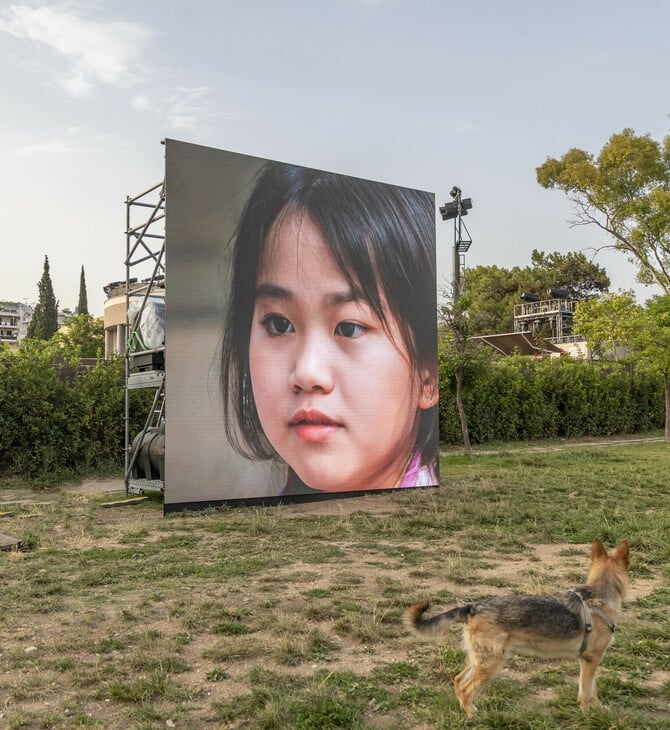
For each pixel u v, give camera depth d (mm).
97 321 57000
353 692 5309
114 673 5695
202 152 15453
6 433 18688
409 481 18125
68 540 11328
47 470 19062
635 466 21234
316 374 16734
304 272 16750
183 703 5188
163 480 14742
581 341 50906
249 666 5887
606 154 40594
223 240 15602
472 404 29859
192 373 14953
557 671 5699
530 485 17188
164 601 7750
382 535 11773
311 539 11461
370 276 17844
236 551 10461
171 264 14906
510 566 9461
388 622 7008
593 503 14484
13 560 9758
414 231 18875
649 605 7602
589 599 5000
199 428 14953
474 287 73500
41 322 77375
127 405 17062
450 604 7590
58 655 6148
